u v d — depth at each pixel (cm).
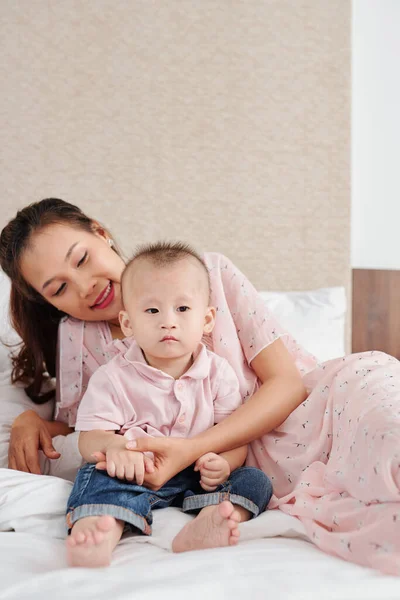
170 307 116
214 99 235
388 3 247
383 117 247
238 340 136
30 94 230
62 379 144
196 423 118
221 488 109
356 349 243
